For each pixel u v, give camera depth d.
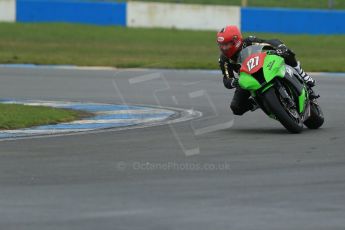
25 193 25.53
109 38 103.00
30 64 77.38
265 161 30.94
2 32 104.12
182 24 114.31
